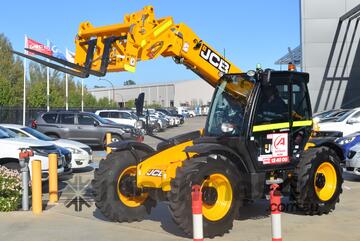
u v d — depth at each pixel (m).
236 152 7.80
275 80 8.23
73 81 74.50
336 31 28.69
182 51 8.34
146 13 7.89
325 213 8.91
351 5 28.47
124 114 33.12
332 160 8.91
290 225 8.02
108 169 8.41
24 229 7.89
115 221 8.47
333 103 28.88
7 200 9.37
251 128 7.85
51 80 71.69
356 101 28.59
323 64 28.86
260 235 7.42
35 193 9.17
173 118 53.31
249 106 7.94
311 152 8.73
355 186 12.09
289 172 8.61
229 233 7.55
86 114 23.62
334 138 14.52
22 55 7.28
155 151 8.39
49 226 8.12
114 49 7.84
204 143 7.72
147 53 7.93
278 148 8.25
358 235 7.36
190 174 7.00
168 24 8.14
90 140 23.36
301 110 8.67
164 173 7.60
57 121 23.38
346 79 28.69
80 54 8.06
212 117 8.41
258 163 7.95
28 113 41.19
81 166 15.34
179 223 7.01
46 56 7.52
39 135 15.24
